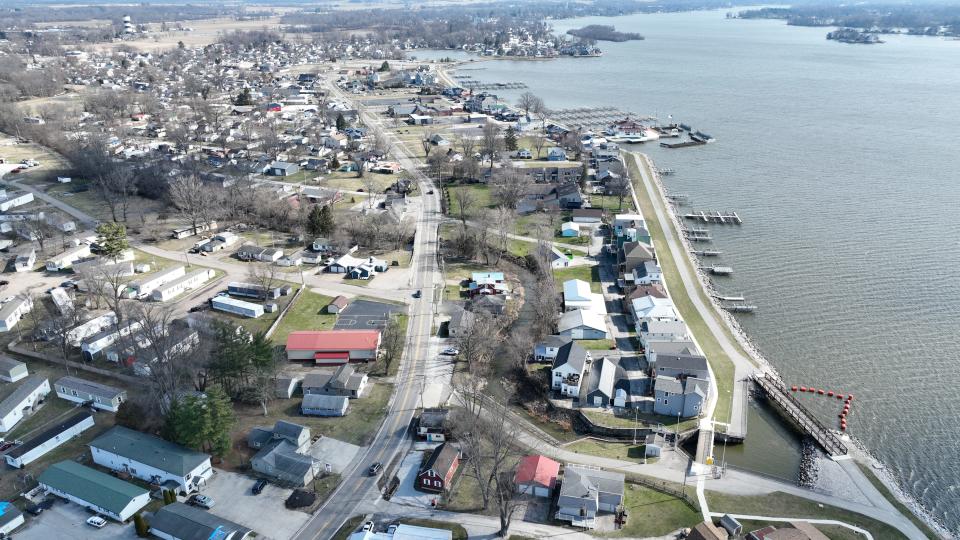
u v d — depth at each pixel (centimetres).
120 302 13950
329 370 11725
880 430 10219
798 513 8419
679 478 9081
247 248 16500
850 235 17288
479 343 11969
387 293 14612
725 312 13650
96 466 9212
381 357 12119
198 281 15088
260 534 8019
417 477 8862
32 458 9238
